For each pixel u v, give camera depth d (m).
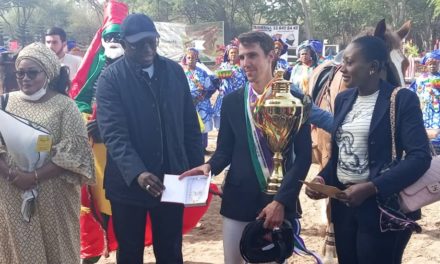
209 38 37.25
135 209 3.88
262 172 3.52
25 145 3.69
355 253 3.47
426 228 6.50
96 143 4.73
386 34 4.57
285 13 45.16
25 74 3.72
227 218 3.67
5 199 3.72
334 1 42.34
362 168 3.29
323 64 5.90
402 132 3.18
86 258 5.11
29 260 3.72
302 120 3.39
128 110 3.80
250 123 3.54
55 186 3.79
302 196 7.82
